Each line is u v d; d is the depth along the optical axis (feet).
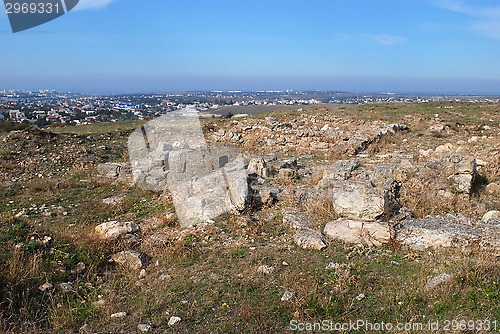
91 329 14.58
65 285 17.78
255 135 62.03
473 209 26.30
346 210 23.08
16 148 49.60
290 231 23.95
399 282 17.47
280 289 17.03
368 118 74.74
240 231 23.98
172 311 15.58
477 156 40.93
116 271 19.72
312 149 54.75
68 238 22.38
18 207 30.91
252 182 33.78
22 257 18.94
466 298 15.34
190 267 19.76
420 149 50.37
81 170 43.83
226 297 16.57
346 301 15.97
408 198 27.25
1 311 15.10
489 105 93.61
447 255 19.74
